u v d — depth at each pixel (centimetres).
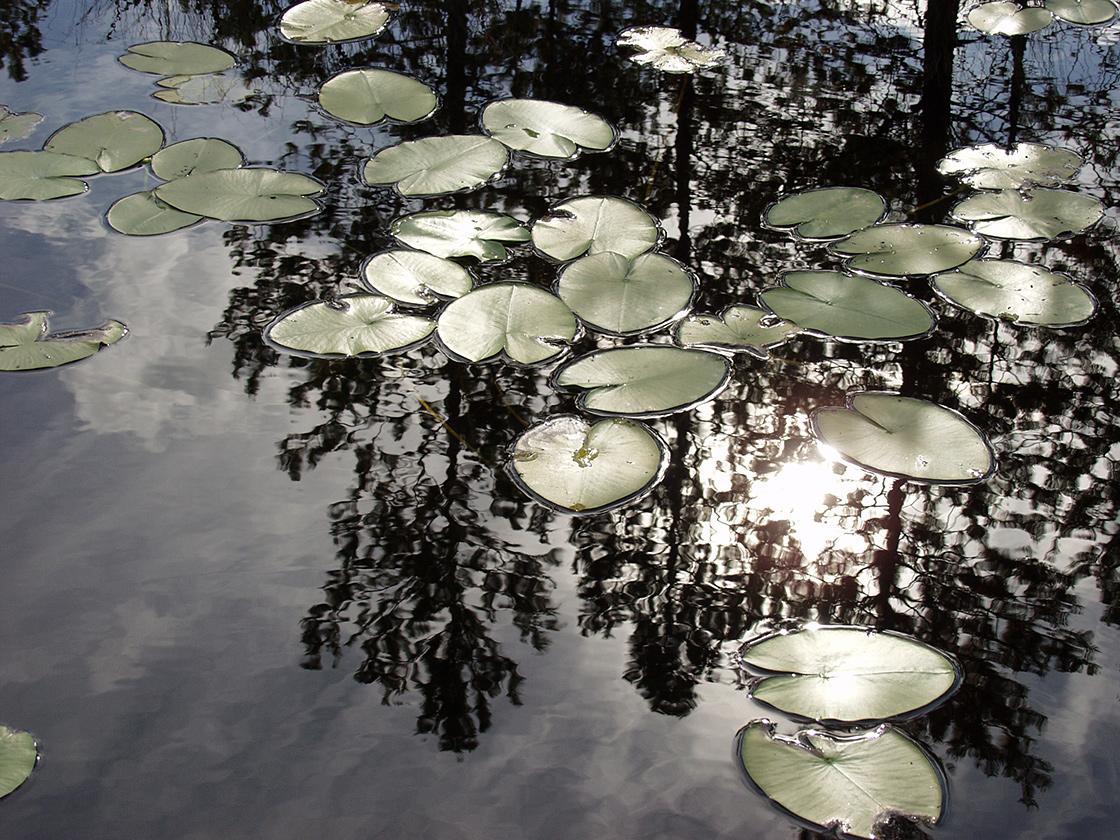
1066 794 123
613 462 179
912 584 155
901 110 310
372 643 143
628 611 150
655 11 383
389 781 124
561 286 227
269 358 203
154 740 129
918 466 180
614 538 163
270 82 326
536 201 262
